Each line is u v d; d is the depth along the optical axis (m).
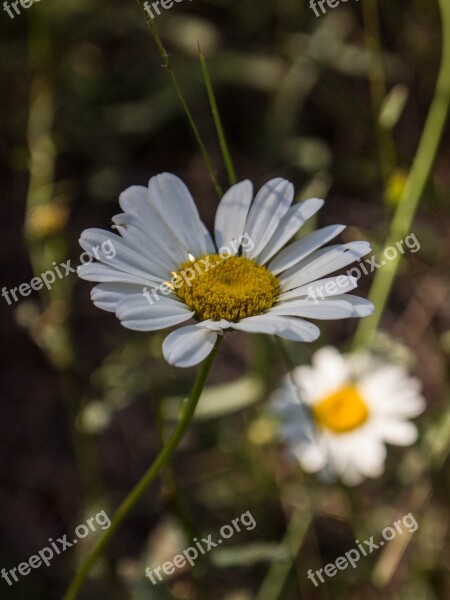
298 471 0.28
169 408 0.27
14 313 0.36
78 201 0.37
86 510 0.27
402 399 0.27
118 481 0.34
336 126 0.38
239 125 0.39
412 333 0.35
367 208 0.38
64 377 0.26
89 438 0.27
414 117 0.39
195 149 0.39
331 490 0.29
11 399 0.36
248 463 0.29
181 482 0.31
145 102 0.35
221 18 0.38
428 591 0.27
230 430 0.30
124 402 0.27
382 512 0.28
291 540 0.27
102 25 0.35
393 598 0.29
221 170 0.38
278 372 0.30
